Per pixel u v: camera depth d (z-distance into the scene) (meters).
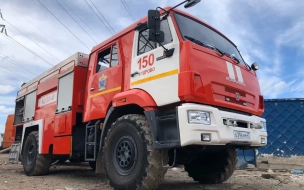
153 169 4.00
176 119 3.84
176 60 4.08
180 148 4.21
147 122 4.31
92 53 6.15
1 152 16.72
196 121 3.71
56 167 10.12
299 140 9.24
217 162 5.61
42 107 7.91
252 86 5.01
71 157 6.55
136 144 4.23
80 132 6.32
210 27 5.34
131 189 4.16
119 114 5.04
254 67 5.34
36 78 8.84
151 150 4.04
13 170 9.12
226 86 4.35
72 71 6.58
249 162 9.02
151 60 4.48
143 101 4.30
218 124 3.88
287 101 9.55
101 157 5.13
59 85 7.07
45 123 7.34
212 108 3.91
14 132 9.55
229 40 5.76
